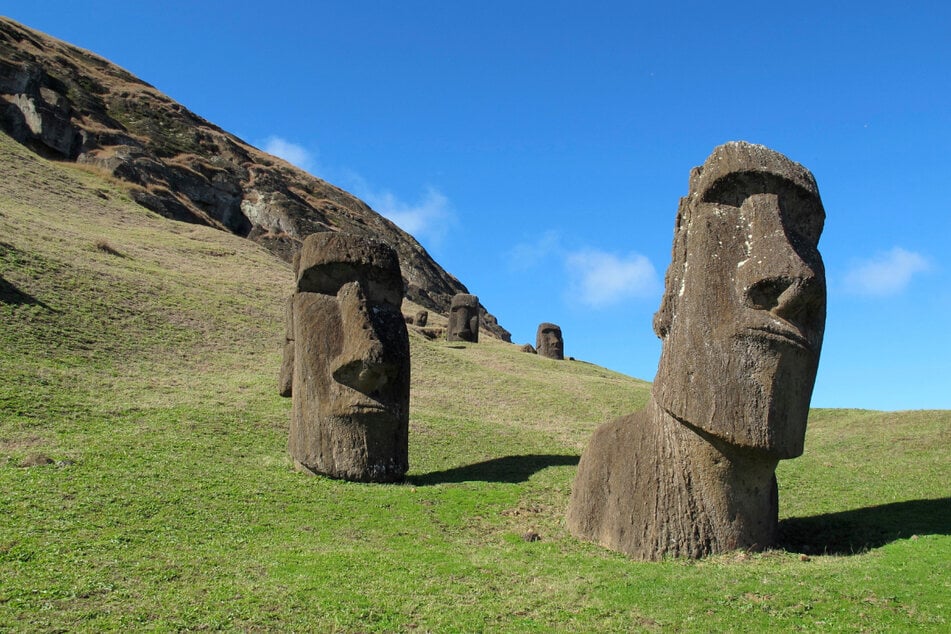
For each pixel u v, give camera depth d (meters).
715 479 10.41
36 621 7.79
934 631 7.52
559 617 8.33
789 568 9.60
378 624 8.09
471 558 10.50
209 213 73.94
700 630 7.85
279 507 12.98
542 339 49.53
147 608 8.23
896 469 15.99
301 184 94.50
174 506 12.30
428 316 60.38
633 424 11.39
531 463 18.30
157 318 29.92
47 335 24.12
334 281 16.39
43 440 15.98
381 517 12.93
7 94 64.06
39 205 45.91
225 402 21.55
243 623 7.99
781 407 10.09
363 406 15.47
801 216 10.54
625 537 10.77
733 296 10.27
